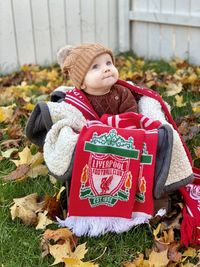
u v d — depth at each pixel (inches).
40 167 95.0
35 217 80.6
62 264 71.7
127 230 76.8
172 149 72.4
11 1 155.9
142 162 72.7
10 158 101.9
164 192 75.2
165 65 164.2
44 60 169.9
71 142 72.5
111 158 72.6
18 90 138.8
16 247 75.0
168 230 77.0
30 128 81.4
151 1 172.1
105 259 72.5
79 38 174.9
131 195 73.9
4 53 159.9
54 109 78.5
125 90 82.3
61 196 86.2
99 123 76.6
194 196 81.0
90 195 74.4
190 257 72.5
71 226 77.0
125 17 179.6
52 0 164.2
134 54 183.3
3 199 86.0
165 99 127.0
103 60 77.7
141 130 72.9
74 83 80.4
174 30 168.9
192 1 160.7
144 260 69.9
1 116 118.0
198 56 165.3
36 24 163.6
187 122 112.3
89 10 173.5
